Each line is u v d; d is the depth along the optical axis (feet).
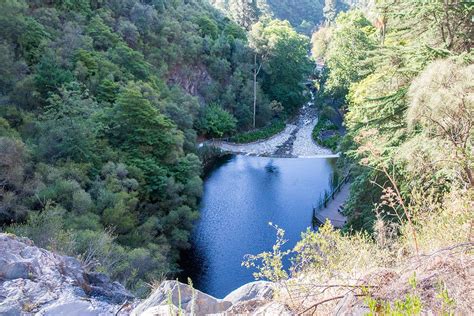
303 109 140.67
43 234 32.45
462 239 11.04
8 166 41.86
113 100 69.92
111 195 46.57
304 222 60.59
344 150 52.75
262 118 116.78
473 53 21.57
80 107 59.88
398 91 25.64
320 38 165.58
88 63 71.61
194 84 106.83
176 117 80.64
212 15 132.67
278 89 127.54
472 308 6.70
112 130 61.00
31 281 12.48
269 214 63.82
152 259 39.19
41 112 59.72
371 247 13.03
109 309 11.59
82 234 34.30
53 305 11.31
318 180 78.95
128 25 89.66
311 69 142.82
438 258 8.36
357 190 34.73
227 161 91.76
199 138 101.19
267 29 133.59
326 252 11.05
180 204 58.13
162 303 11.18
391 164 24.35
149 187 55.83
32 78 61.31
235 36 130.62
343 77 99.35
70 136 51.42
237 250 53.83
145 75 83.41
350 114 54.08
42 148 49.73
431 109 17.94
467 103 16.80
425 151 19.72
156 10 102.78
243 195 71.97
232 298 12.05
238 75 114.62
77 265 14.85
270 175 82.48
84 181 48.21
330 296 8.84
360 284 8.44
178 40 103.30
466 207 12.36
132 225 46.32
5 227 37.70
